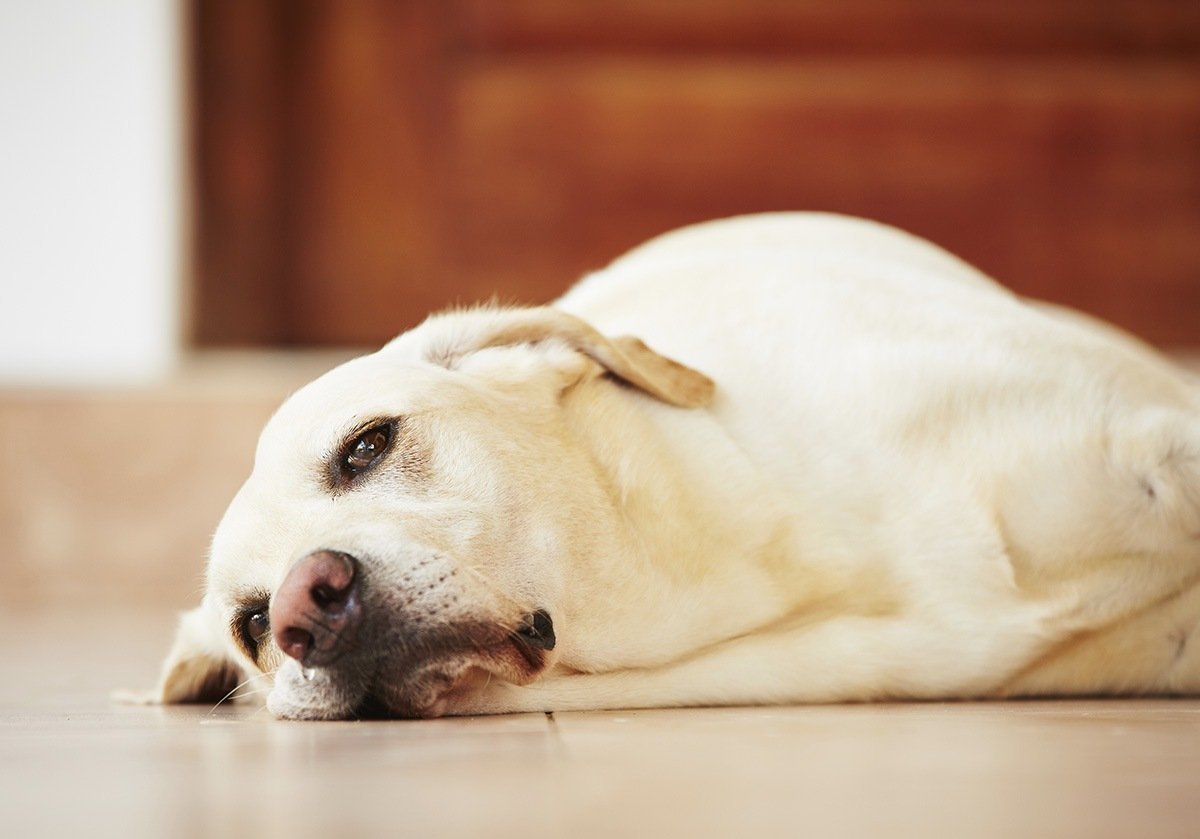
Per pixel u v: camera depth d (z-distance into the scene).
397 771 1.53
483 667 2.10
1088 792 1.34
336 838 1.17
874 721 1.99
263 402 5.36
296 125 6.16
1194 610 2.42
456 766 1.55
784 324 2.65
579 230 6.13
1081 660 2.45
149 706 2.57
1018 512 2.41
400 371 2.37
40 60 5.81
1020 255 6.04
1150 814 1.23
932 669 2.40
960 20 5.98
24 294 5.86
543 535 2.21
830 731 1.85
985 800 1.30
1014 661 2.40
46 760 1.70
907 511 2.45
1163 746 1.65
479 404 2.31
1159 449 2.36
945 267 3.13
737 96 6.03
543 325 2.48
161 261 5.92
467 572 2.09
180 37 5.95
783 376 2.58
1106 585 2.41
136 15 5.83
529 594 2.18
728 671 2.35
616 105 6.07
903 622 2.41
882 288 2.69
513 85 6.11
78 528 5.34
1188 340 6.05
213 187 6.12
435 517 2.15
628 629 2.30
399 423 2.26
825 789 1.37
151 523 5.34
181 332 5.99
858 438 2.49
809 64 6.01
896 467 2.47
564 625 2.24
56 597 5.32
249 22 6.11
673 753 1.63
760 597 2.40
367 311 6.21
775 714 2.14
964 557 2.42
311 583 2.03
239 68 6.11
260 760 1.65
